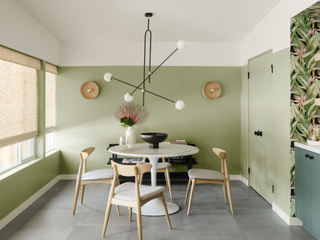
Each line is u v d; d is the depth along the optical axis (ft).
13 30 9.39
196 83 14.82
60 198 11.57
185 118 14.85
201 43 14.76
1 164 9.62
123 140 13.28
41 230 8.47
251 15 10.89
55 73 14.24
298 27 8.79
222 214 9.85
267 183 11.18
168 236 8.07
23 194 10.27
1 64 9.36
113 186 7.94
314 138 8.41
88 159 14.80
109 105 14.74
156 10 10.33
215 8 10.16
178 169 14.92
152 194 7.98
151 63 14.74
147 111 14.82
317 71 8.85
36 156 12.31
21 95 10.80
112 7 10.07
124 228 8.59
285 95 9.27
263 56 11.50
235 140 14.93
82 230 8.46
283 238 8.00
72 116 14.71
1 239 7.88
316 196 7.56
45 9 10.36
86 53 14.61
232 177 15.01
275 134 10.18
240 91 14.87
